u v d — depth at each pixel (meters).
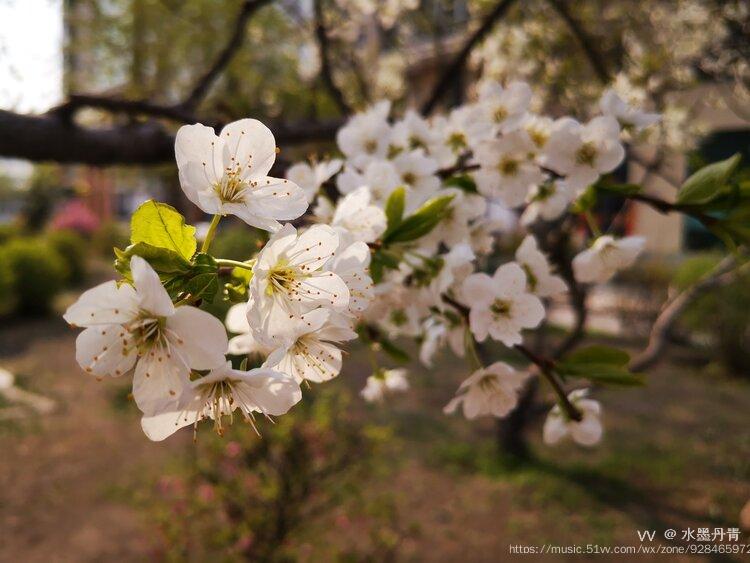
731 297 8.94
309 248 0.89
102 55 8.38
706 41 5.26
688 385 8.61
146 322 0.77
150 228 0.80
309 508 4.34
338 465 4.02
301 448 3.86
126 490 5.37
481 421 6.99
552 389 1.22
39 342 10.67
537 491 5.45
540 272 1.36
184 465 4.38
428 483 5.55
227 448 3.76
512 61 5.46
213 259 0.82
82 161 1.98
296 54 8.15
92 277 17.30
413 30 6.69
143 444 6.34
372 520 4.79
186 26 8.35
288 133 2.36
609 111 1.38
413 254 1.19
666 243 11.88
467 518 5.03
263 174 0.89
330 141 2.45
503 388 1.22
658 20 5.63
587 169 1.30
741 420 7.24
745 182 1.20
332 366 0.96
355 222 1.11
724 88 5.59
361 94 5.99
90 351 0.77
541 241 3.78
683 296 4.20
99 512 5.06
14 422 6.87
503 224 1.44
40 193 20.89
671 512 5.16
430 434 6.59
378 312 1.25
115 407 7.40
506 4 3.25
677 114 4.96
